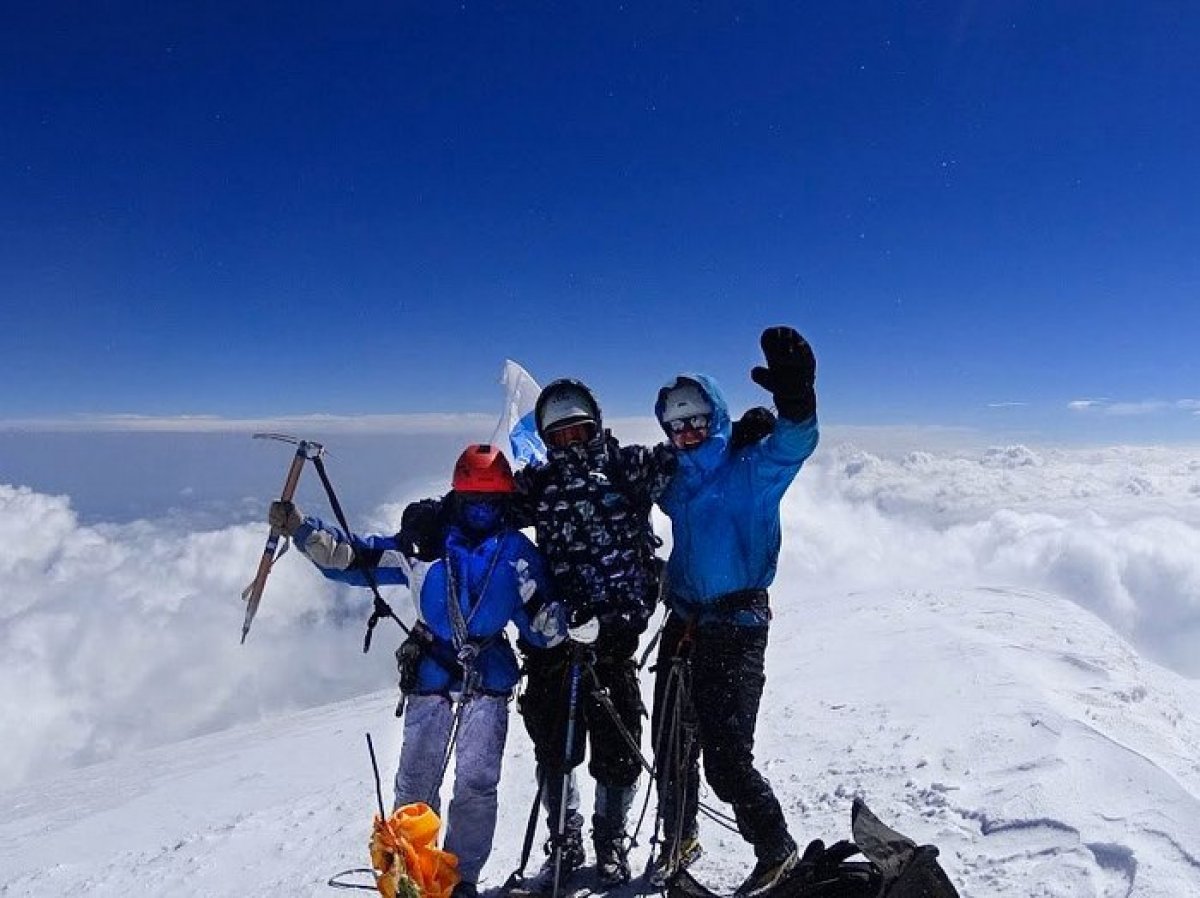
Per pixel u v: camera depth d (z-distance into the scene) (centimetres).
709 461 371
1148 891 321
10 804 1222
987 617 1036
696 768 394
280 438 381
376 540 394
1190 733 670
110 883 566
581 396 377
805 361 340
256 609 377
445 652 373
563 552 372
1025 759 463
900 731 562
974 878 358
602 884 389
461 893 355
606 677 383
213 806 778
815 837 424
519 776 607
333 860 515
